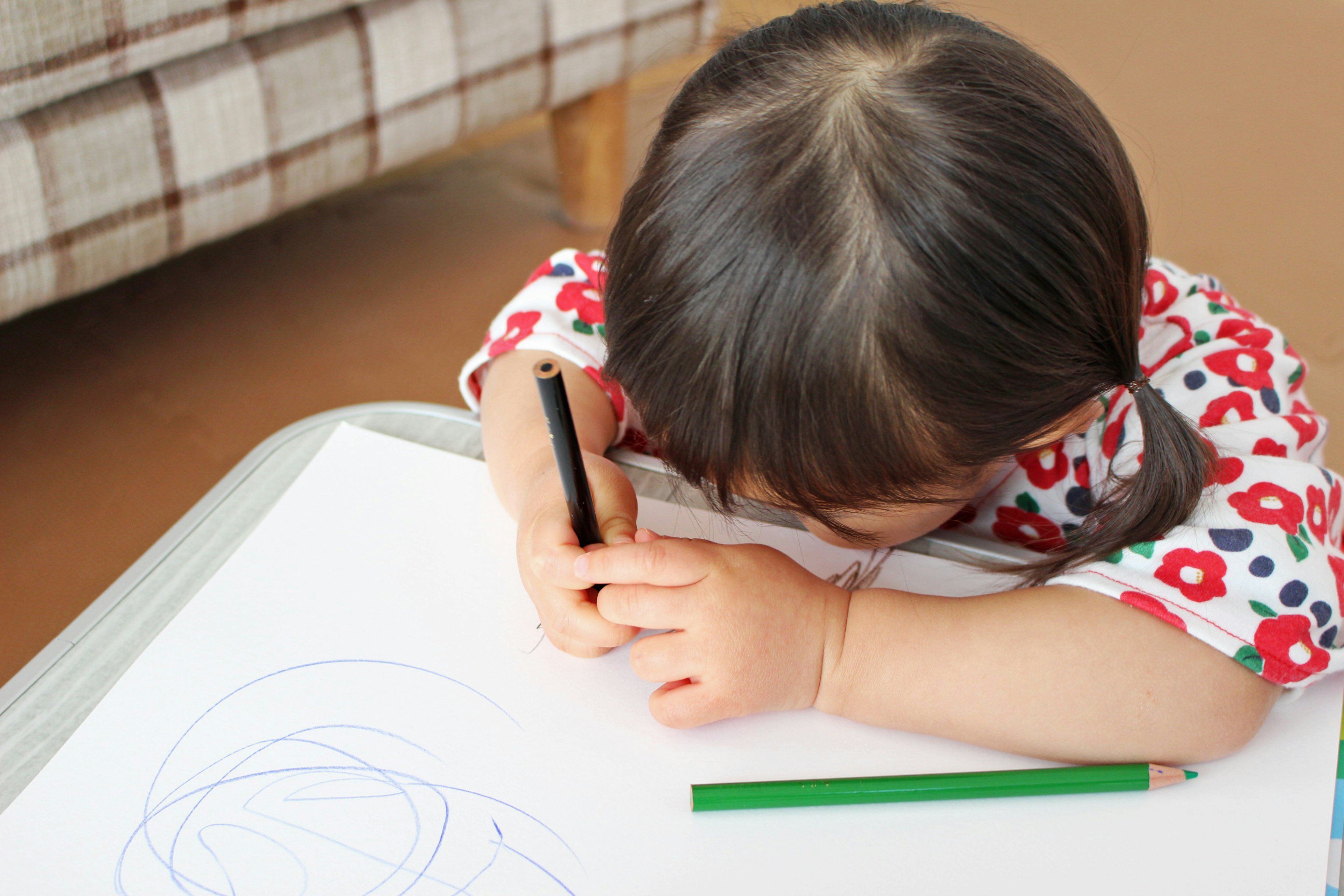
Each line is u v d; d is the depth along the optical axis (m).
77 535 1.11
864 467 0.42
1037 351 0.42
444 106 1.32
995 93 0.42
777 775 0.44
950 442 0.43
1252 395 0.58
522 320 0.63
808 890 0.39
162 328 1.42
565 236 1.66
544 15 1.36
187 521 0.52
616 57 1.47
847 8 0.49
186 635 0.47
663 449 0.48
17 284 1.03
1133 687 0.45
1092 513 0.55
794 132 0.41
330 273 1.55
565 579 0.47
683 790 0.43
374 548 0.52
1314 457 0.60
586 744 0.44
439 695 0.45
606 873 0.39
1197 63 1.96
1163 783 0.43
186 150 1.10
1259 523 0.48
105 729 0.43
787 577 0.48
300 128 1.19
